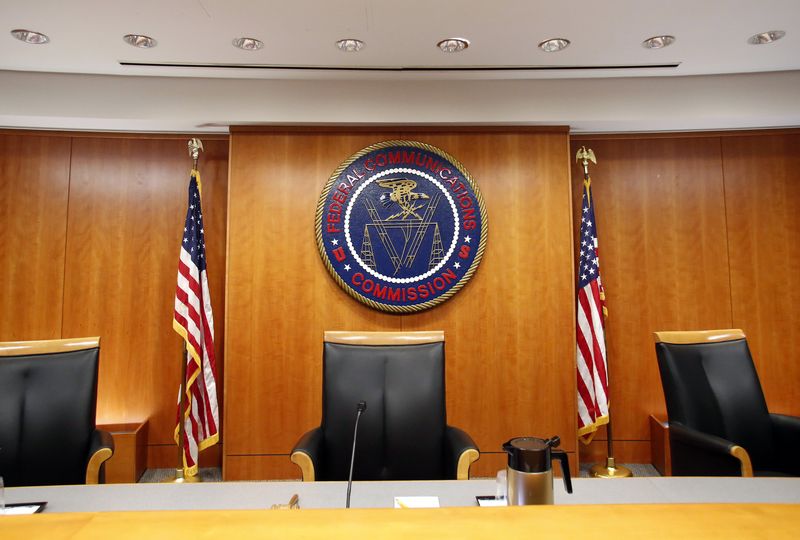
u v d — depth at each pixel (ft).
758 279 11.50
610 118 10.72
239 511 2.45
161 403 11.31
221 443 11.37
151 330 11.36
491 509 2.47
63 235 11.24
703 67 10.23
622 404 11.54
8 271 11.07
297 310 10.71
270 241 10.76
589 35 8.80
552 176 10.91
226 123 10.83
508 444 3.58
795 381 11.33
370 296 10.65
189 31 8.57
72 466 6.25
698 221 11.66
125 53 9.42
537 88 10.75
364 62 9.84
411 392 6.75
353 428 6.59
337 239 10.70
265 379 10.62
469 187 10.77
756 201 11.57
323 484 4.68
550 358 10.71
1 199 11.09
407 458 6.55
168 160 11.52
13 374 6.34
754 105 10.64
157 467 11.24
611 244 11.72
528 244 10.83
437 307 10.78
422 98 10.76
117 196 11.40
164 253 11.44
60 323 11.17
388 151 10.82
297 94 10.71
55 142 11.28
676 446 6.86
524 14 8.10
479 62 9.86
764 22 8.40
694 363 7.22
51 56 9.55
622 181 11.77
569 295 10.76
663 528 2.27
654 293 11.63
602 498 4.36
